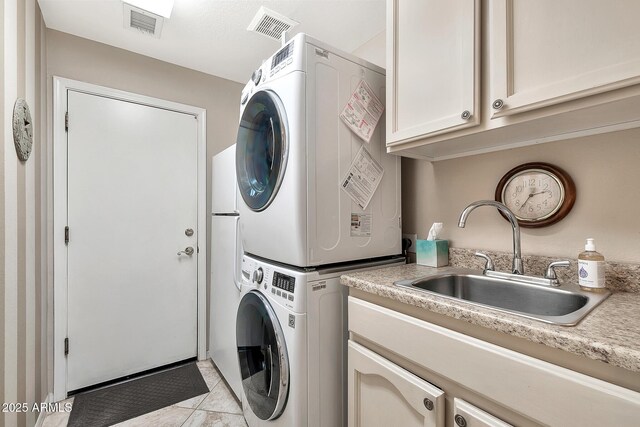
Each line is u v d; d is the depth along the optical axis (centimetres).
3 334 114
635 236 94
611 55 68
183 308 240
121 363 212
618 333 58
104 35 201
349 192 127
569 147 108
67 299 194
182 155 242
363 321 104
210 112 256
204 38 204
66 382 192
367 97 133
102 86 209
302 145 111
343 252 124
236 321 166
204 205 251
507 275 111
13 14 127
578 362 57
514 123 88
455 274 123
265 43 209
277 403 117
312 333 113
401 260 151
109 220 211
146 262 224
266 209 131
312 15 178
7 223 118
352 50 214
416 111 112
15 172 127
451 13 100
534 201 116
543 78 79
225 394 193
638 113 83
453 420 77
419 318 87
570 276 105
